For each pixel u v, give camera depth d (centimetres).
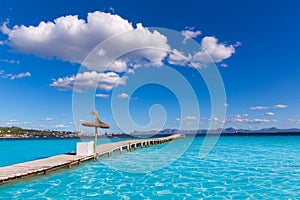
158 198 825
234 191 902
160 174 1190
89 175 1155
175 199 816
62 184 980
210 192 892
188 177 1123
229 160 1656
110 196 843
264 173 1201
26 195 834
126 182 1034
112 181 1048
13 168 1048
